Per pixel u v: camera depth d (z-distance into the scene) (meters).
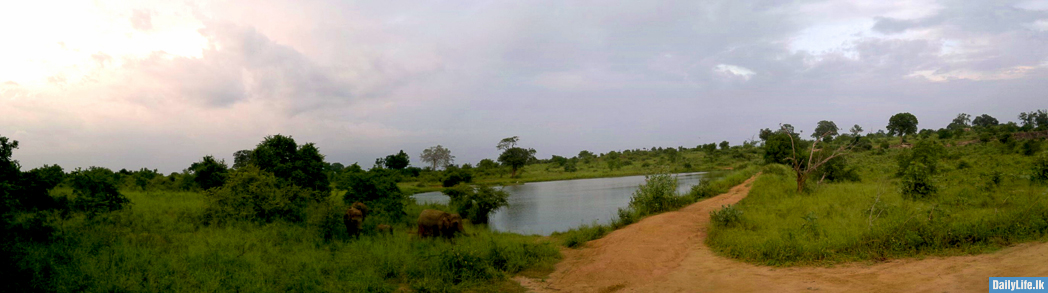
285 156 19.72
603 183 52.97
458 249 8.90
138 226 11.67
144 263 7.88
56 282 6.48
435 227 11.98
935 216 9.16
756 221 11.85
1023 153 31.66
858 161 42.59
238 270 7.90
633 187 41.97
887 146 59.38
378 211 16.73
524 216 22.23
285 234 11.80
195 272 7.54
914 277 6.35
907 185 14.09
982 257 6.91
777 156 40.56
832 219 11.05
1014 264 6.30
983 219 8.63
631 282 7.80
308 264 8.68
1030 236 7.64
